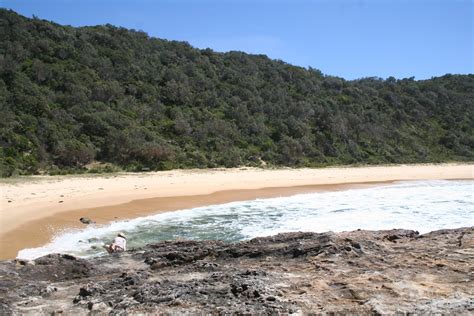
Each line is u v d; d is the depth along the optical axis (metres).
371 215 17.42
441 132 58.47
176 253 7.91
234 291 5.58
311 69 66.69
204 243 8.80
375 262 6.70
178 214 17.89
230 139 41.03
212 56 57.88
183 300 5.36
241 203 21.11
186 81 47.69
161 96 44.38
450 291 5.33
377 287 5.52
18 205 17.02
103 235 13.74
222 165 35.94
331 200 22.27
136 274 6.59
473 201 21.64
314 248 7.48
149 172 31.02
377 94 63.66
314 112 51.41
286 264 6.86
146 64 48.50
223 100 48.19
